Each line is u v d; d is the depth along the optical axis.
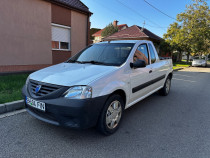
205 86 7.30
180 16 19.88
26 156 2.03
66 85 2.20
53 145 2.30
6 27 6.47
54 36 8.59
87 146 2.31
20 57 7.11
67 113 2.11
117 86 2.56
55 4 8.17
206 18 18.91
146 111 3.83
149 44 4.07
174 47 19.53
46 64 8.27
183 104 4.46
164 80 4.90
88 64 3.10
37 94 2.40
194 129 2.95
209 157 2.14
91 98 2.18
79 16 9.71
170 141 2.52
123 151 2.22
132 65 3.02
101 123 2.42
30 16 7.20
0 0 6.16
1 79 5.48
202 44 19.05
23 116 3.16
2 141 2.32
